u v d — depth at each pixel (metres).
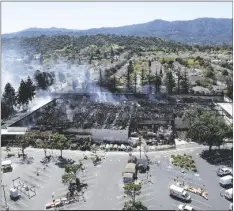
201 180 98.88
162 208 84.69
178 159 112.00
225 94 192.50
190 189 93.12
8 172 106.56
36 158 116.75
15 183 99.69
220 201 87.62
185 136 133.75
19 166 110.75
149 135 133.38
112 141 129.88
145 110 159.62
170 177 100.94
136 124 143.12
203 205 85.81
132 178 98.31
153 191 93.25
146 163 106.81
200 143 127.50
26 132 132.88
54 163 112.38
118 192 93.06
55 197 91.38
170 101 183.25
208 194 91.06
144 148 123.31
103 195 91.62
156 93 199.75
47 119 148.38
